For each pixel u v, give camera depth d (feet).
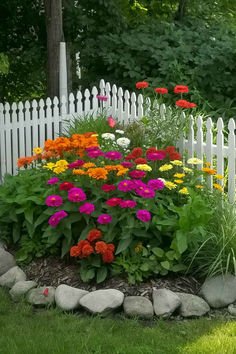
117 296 13.21
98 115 21.89
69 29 27.78
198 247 14.30
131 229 14.10
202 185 15.80
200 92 24.91
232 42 25.91
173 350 11.58
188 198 15.24
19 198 15.15
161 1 32.04
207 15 31.65
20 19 28.76
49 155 16.11
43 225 15.19
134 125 18.29
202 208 13.89
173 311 13.08
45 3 24.97
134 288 13.74
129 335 12.22
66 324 12.62
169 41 26.81
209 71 24.88
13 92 30.07
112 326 12.50
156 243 14.52
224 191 16.81
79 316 13.14
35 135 21.68
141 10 32.30
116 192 14.62
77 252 13.74
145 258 14.17
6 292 14.34
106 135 16.55
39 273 14.70
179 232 13.92
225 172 17.15
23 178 15.60
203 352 11.45
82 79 27.89
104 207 14.34
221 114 24.43
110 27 28.14
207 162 16.67
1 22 28.76
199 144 16.88
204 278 14.16
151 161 16.16
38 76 29.50
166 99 25.03
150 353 11.48
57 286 14.16
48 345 11.73
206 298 13.51
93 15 28.32
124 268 14.12
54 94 25.31
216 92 25.27
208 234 14.43
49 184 15.38
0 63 22.71
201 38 26.86
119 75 26.53
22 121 21.36
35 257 15.23
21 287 13.98
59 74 25.07
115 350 11.60
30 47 28.86
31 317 13.10
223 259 13.88
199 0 30.91
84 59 27.71
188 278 14.15
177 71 24.84
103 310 12.96
